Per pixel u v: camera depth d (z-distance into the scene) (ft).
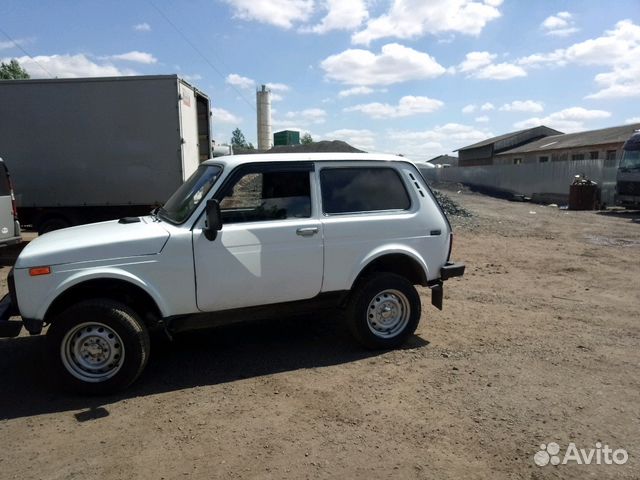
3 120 34.19
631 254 36.17
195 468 10.57
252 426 12.26
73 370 13.89
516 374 15.10
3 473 10.50
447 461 10.71
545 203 94.48
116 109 34.04
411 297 17.19
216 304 14.96
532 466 10.50
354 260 16.37
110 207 35.17
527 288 26.12
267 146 160.35
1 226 29.12
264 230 15.21
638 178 67.92
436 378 14.87
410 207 17.31
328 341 18.12
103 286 14.20
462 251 37.55
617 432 11.80
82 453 11.21
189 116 36.52
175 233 14.44
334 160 16.52
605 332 19.06
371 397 13.69
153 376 15.34
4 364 16.39
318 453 11.05
